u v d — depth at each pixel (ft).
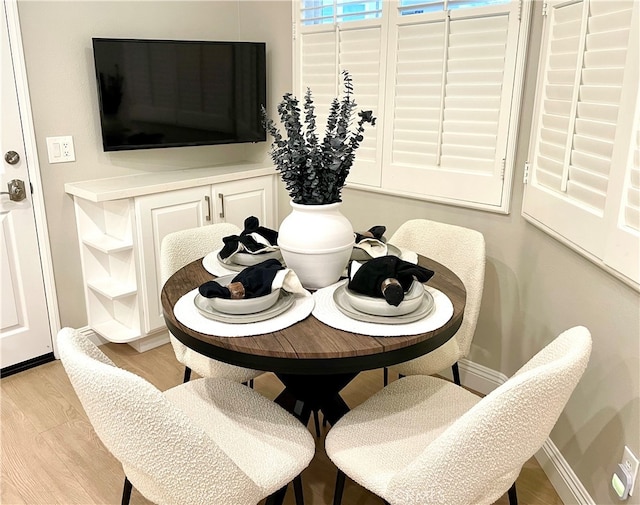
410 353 4.50
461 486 3.85
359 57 8.84
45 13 8.16
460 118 7.79
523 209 7.28
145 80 9.12
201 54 9.66
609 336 5.34
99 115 9.07
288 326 4.70
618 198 4.95
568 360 3.85
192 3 10.05
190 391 5.59
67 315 9.37
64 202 8.91
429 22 7.80
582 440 5.87
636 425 4.89
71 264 9.23
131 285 9.09
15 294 8.69
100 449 7.08
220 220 10.00
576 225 5.76
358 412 5.26
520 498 6.30
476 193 7.82
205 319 4.82
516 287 7.66
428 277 4.97
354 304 4.91
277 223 11.22
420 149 8.38
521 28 6.93
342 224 5.46
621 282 5.10
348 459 4.65
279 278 4.89
